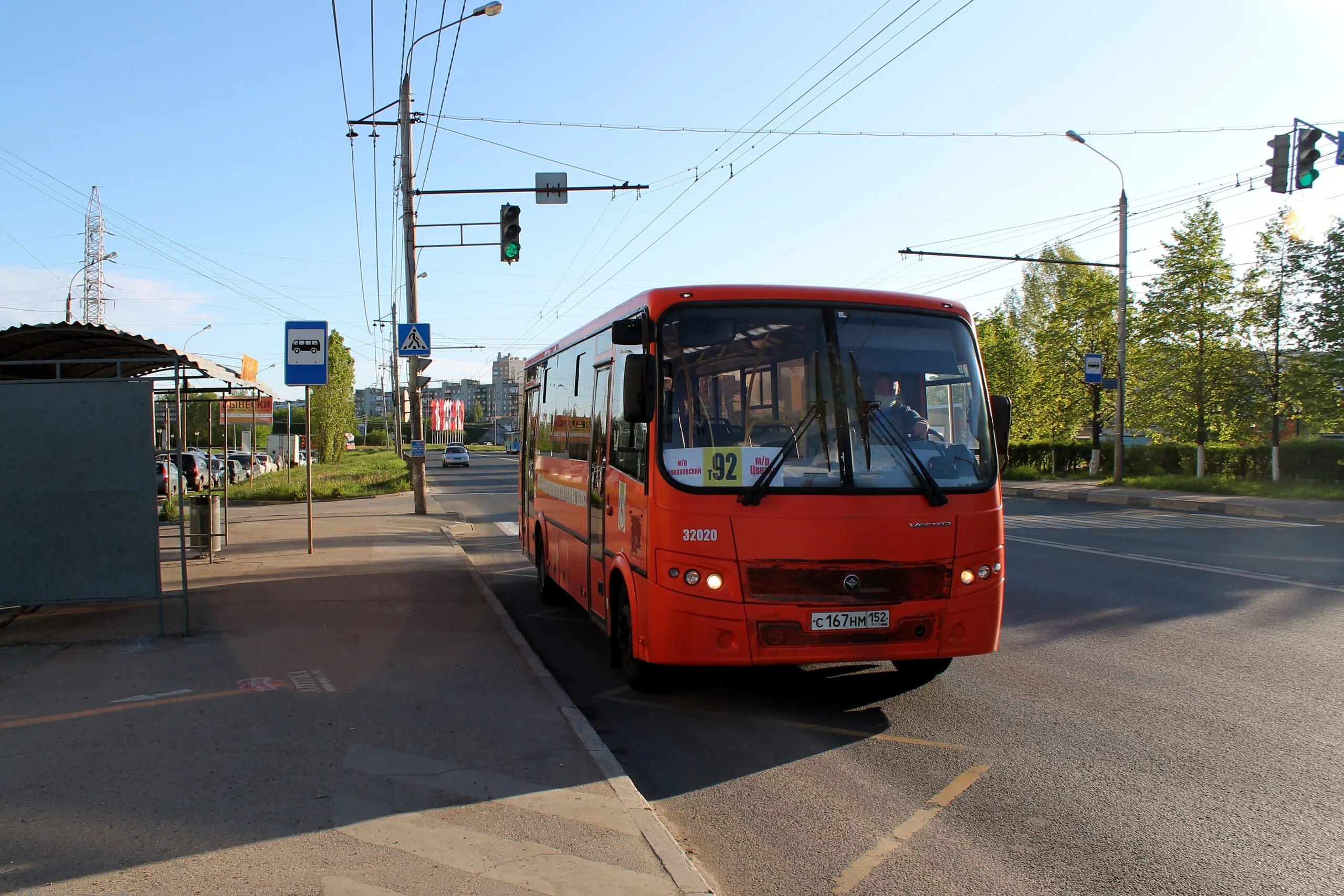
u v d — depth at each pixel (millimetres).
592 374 8438
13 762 5031
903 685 7129
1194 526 18375
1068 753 5570
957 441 6457
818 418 6223
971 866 4109
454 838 4102
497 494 32562
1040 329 39781
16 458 7633
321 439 61312
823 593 5996
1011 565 12852
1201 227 28844
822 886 3941
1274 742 5672
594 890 3631
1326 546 14789
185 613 8234
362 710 6078
